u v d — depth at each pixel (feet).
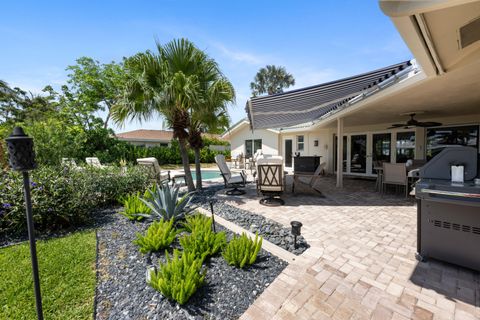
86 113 62.13
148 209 15.44
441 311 7.04
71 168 17.89
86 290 8.07
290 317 6.86
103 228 13.73
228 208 18.34
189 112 25.12
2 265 9.50
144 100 21.35
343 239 12.33
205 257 9.68
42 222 13.37
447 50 10.35
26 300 7.51
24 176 5.62
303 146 49.73
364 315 6.93
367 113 28.02
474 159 9.48
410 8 6.46
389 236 12.76
